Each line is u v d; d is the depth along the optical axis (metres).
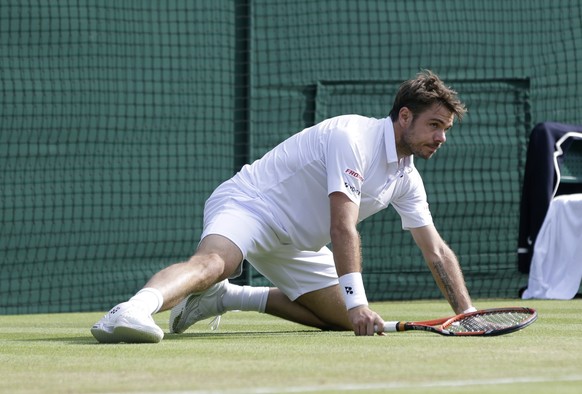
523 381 7.04
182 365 8.38
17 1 23.36
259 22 25.52
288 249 13.10
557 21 27.45
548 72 27.31
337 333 13.26
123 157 24.34
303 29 25.77
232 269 12.06
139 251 24.47
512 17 27.11
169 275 11.33
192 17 24.98
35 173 23.53
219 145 25.27
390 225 26.00
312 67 25.83
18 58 23.39
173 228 24.78
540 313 18.19
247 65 25.39
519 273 26.73
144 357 9.23
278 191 12.52
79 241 23.88
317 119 25.80
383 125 12.12
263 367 8.10
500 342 10.48
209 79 25.14
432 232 13.40
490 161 26.67
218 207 12.66
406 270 26.12
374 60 26.27
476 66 26.81
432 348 9.70
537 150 25.11
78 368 8.32
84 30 23.95
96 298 23.98
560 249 24.56
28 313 23.38
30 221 23.44
